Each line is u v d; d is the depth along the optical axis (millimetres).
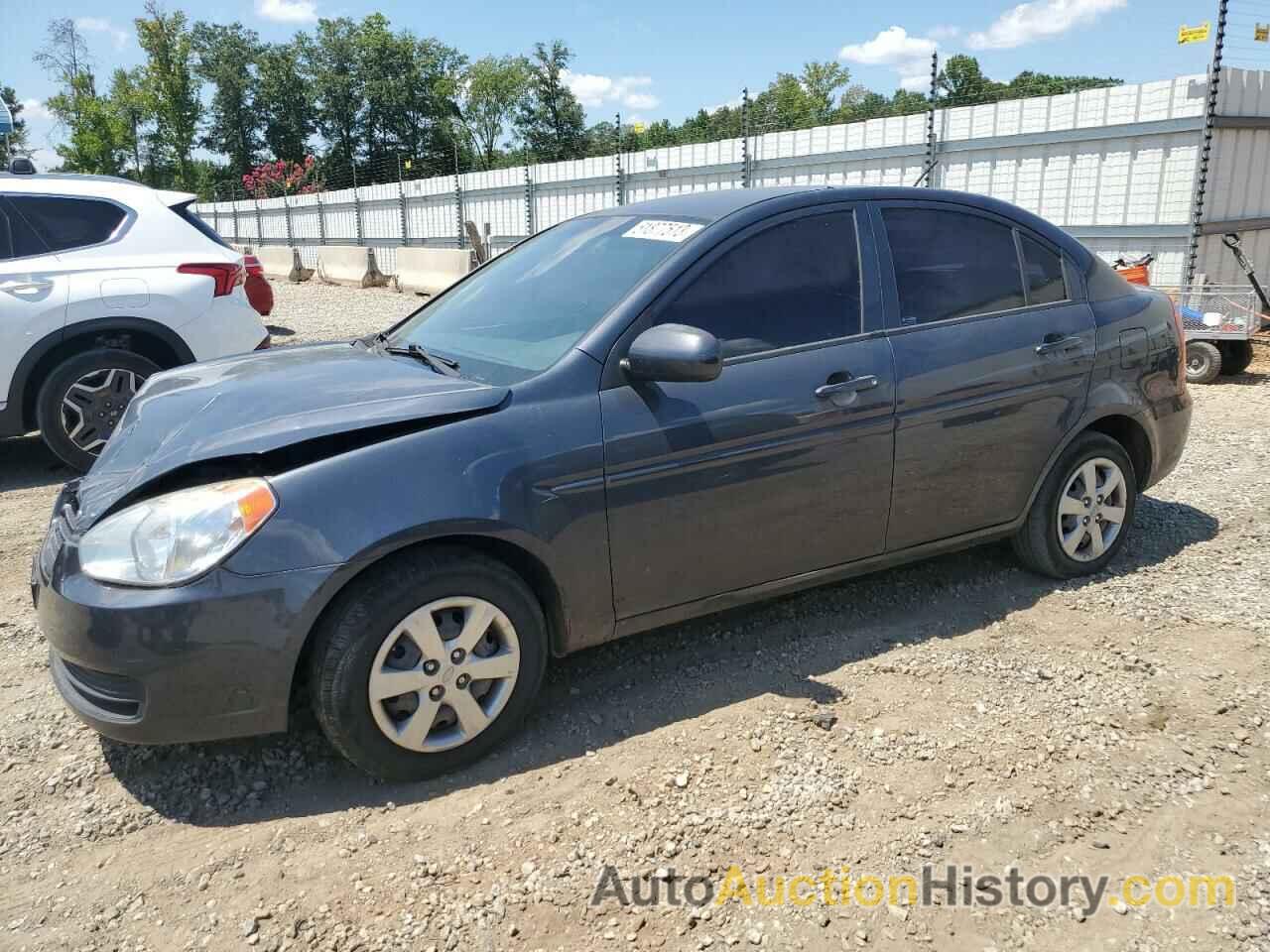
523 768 2963
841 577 3684
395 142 71125
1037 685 3385
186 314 6324
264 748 3094
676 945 2273
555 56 68438
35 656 3781
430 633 2793
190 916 2391
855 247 3639
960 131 12922
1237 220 11055
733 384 3256
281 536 2625
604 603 3123
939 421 3674
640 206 3924
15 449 7180
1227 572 4328
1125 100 11148
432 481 2770
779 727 3143
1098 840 2607
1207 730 3100
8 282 5895
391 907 2402
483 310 3725
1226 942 2256
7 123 9672
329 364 3445
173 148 61500
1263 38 10367
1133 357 4242
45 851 2648
